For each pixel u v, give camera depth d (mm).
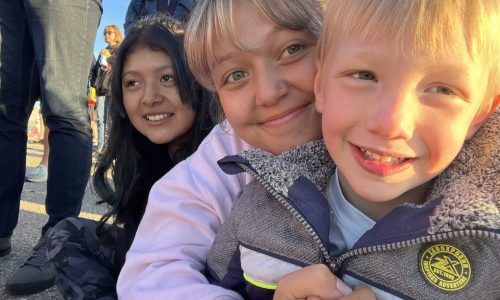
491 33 284
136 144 634
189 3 959
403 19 280
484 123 329
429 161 297
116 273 573
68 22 741
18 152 789
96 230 600
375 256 329
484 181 321
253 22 380
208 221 441
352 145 314
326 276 313
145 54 587
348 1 306
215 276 399
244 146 472
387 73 288
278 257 356
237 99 402
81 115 767
